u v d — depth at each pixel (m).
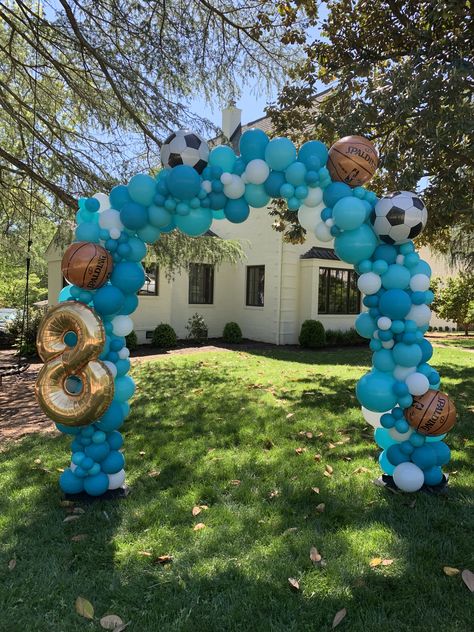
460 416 5.49
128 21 6.59
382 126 6.56
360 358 11.01
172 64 6.79
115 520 3.06
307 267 14.05
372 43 6.94
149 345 13.18
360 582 2.37
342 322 14.81
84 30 6.68
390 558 2.59
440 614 2.17
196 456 4.24
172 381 7.88
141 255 3.49
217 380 7.92
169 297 13.84
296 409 5.84
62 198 7.35
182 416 5.61
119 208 3.41
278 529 2.92
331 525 2.96
